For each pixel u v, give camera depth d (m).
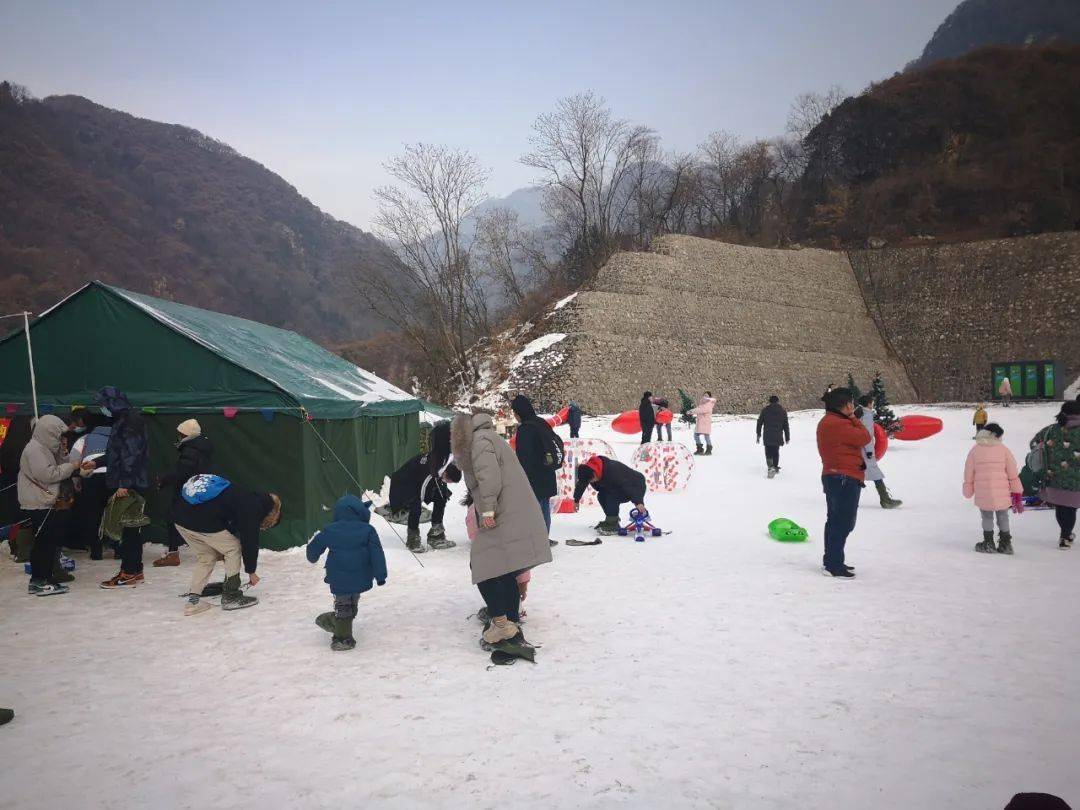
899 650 5.48
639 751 3.92
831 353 62.78
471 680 5.05
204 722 4.41
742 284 63.03
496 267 70.50
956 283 66.75
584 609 6.77
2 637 6.16
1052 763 3.70
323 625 5.84
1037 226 75.62
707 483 17.06
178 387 9.90
